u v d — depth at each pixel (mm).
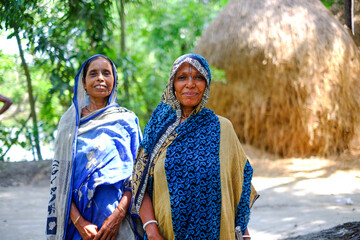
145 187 2391
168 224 2275
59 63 7125
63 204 2771
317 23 9438
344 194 6242
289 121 9305
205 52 10062
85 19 5711
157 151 2357
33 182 7590
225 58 9656
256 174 8062
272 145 9461
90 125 2887
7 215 5277
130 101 9586
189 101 2338
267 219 4980
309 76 9156
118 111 2982
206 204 2238
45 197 6531
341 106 9352
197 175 2250
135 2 6820
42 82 9625
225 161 2295
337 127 9336
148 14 14047
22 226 4734
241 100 9570
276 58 9211
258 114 9453
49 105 9133
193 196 2244
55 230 2785
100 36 6703
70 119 2906
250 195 2506
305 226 4523
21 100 12906
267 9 9617
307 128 9234
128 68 8773
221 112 9852
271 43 9273
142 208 2400
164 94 2453
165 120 2410
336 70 9289
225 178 2277
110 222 2697
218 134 2326
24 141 8812
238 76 9562
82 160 2812
